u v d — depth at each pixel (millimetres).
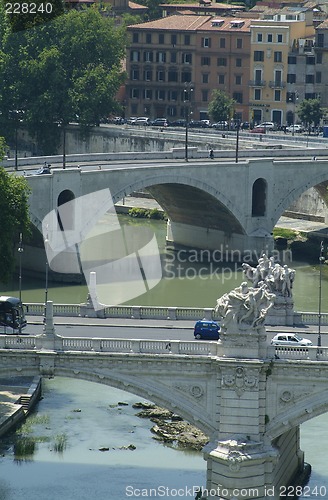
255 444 171500
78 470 186875
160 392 174625
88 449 193375
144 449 193875
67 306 197750
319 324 184375
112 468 187625
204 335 182875
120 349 175375
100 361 175125
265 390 172500
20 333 186875
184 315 196250
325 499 179875
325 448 193875
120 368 175000
